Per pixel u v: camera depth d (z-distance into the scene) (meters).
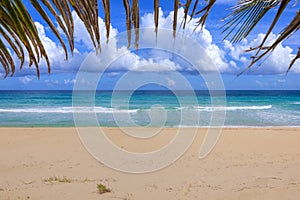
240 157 11.30
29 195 6.67
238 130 18.88
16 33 1.36
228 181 7.82
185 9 1.30
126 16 1.20
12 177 8.40
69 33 1.25
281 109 34.69
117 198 6.50
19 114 28.84
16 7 1.18
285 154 11.86
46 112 30.08
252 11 2.25
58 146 13.41
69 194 6.75
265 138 16.02
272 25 1.21
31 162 10.41
